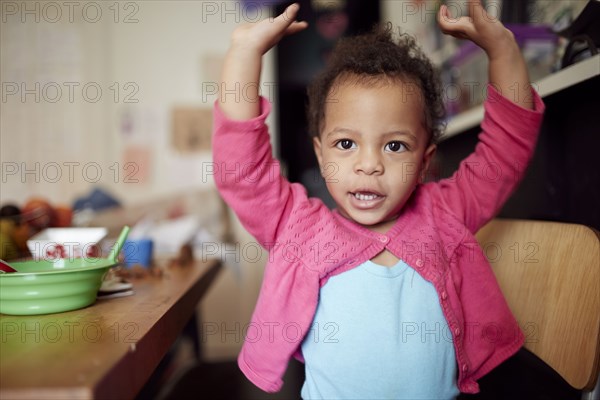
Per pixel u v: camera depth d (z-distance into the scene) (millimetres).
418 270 687
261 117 663
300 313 667
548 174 949
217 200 2225
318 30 2445
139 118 2775
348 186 685
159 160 2789
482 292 721
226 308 2236
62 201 2725
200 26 2787
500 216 1189
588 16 734
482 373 709
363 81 689
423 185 800
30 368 402
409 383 644
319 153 799
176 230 1527
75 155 2738
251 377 686
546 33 950
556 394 813
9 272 631
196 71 2791
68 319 571
